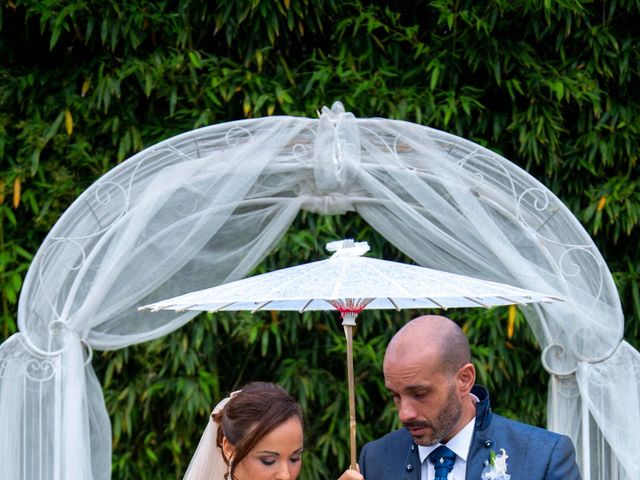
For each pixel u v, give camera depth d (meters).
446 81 6.16
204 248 4.93
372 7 6.04
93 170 5.93
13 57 6.05
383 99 5.96
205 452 3.38
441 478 3.21
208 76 5.93
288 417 2.99
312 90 6.07
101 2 5.77
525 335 6.01
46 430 4.63
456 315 6.10
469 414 3.28
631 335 6.14
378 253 6.11
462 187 4.71
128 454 5.91
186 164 4.70
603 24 6.05
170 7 6.07
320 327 6.07
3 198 5.82
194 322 5.88
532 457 3.19
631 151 6.09
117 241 4.65
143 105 6.08
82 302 4.71
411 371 3.05
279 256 6.08
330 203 4.88
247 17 5.98
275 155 4.77
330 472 6.26
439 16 6.05
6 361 4.64
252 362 6.25
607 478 4.99
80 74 5.98
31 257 5.81
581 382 4.88
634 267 6.20
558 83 5.88
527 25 6.02
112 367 5.86
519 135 6.02
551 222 4.83
